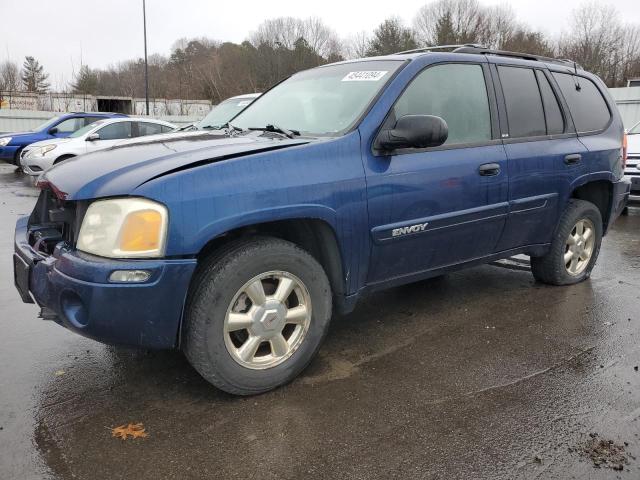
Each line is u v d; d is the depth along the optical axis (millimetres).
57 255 2699
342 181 3045
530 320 4086
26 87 52500
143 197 2525
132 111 37031
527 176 4055
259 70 43438
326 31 53812
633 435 2635
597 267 5594
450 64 3770
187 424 2717
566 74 4711
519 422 2738
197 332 2711
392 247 3361
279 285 2945
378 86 3445
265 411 2830
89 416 2787
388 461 2443
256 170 2789
